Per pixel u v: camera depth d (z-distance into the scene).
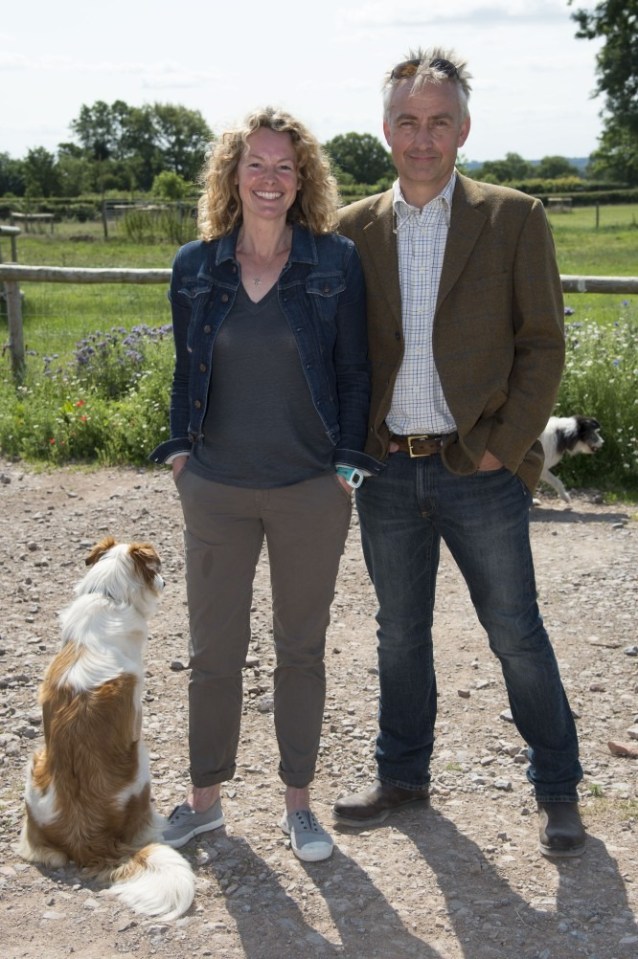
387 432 3.01
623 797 3.44
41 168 74.56
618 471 7.48
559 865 3.06
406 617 3.18
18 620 5.05
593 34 40.69
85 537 6.32
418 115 2.79
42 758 3.12
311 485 2.92
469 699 4.22
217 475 2.95
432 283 2.90
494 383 2.90
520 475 3.01
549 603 5.23
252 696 4.25
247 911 2.85
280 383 2.86
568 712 3.18
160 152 104.81
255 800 3.47
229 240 2.90
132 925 2.76
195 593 3.05
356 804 3.29
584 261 22.64
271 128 2.84
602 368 7.90
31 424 8.38
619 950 2.66
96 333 9.73
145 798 3.13
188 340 2.96
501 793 3.50
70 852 3.01
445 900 2.90
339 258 2.91
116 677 3.12
